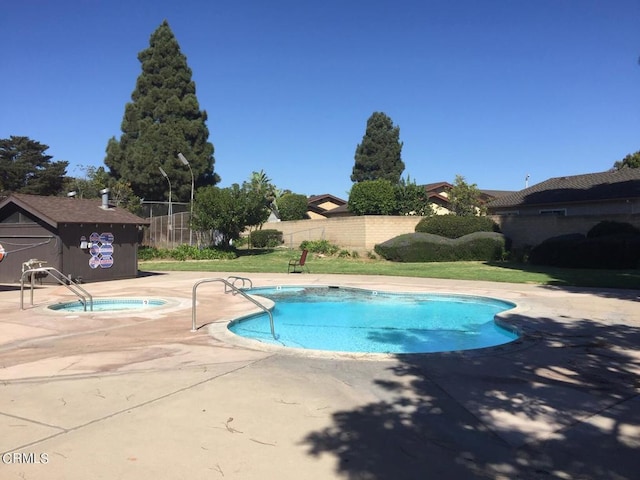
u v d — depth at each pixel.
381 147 68.19
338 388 5.53
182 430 4.33
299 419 4.62
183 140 45.34
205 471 3.61
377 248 28.89
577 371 6.29
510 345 7.72
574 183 32.97
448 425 4.51
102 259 18.44
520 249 27.14
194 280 18.56
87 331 8.83
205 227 30.50
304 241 35.59
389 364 6.55
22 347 7.57
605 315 10.65
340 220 33.66
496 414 4.79
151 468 3.64
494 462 3.80
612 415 4.78
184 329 9.00
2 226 18.11
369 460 3.81
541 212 31.83
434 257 27.45
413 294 15.03
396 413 4.79
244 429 4.37
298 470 3.64
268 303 12.60
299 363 6.57
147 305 13.11
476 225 29.53
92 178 47.53
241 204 30.53
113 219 18.73
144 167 44.38
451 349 8.81
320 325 11.03
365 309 13.23
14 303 12.39
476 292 14.90
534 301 12.87
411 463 3.77
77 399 5.12
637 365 6.58
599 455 3.93
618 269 21.91
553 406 5.02
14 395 5.25
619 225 23.91
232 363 6.57
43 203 17.88
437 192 49.81
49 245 17.20
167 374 6.05
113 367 6.38
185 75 47.53
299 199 57.81
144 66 47.69
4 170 53.06
